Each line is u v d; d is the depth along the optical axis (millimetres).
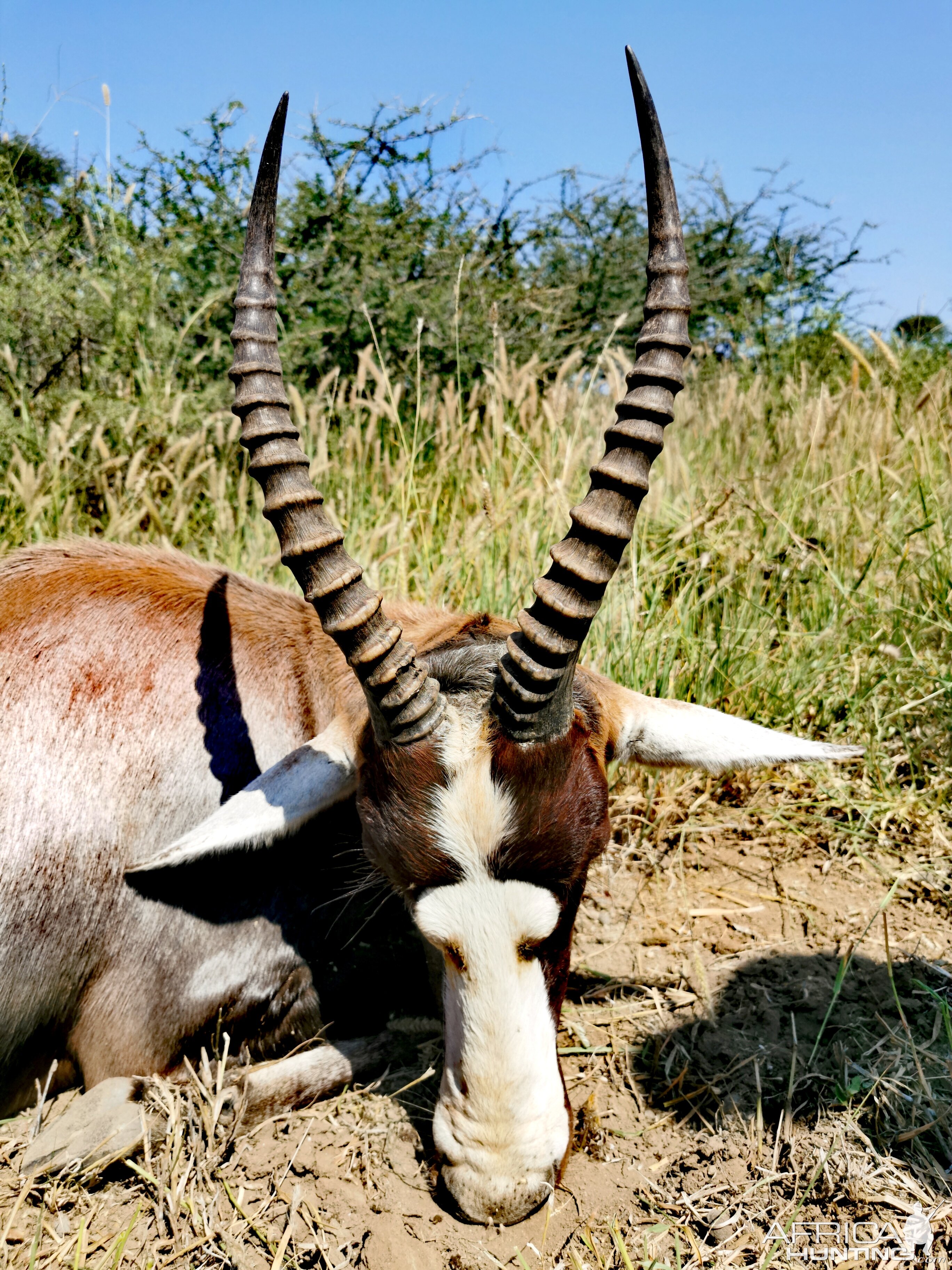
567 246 2195
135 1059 708
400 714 546
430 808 542
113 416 1358
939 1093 675
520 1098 556
